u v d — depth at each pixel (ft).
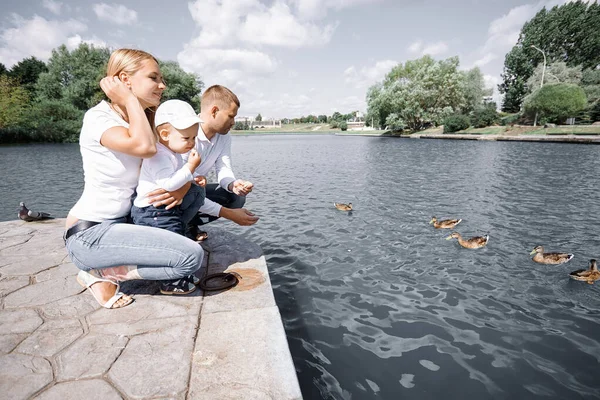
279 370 6.17
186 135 7.51
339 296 14.87
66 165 67.36
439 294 15.08
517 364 10.47
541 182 41.91
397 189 40.37
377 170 57.00
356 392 9.28
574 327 12.53
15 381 5.79
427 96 185.88
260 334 7.18
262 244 21.93
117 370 6.11
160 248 7.52
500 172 50.37
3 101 140.56
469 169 54.49
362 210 30.83
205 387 5.76
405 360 10.62
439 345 11.39
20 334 7.09
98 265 7.70
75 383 5.78
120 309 8.11
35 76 181.98
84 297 8.66
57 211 33.68
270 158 83.82
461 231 24.38
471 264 18.43
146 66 7.21
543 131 119.55
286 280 16.49
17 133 130.41
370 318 13.09
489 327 12.50
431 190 39.24
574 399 9.05
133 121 6.74
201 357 6.47
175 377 5.97
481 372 10.09
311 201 34.96
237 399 5.53
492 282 16.29
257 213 30.40
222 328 7.38
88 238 7.38
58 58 156.87
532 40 208.03
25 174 55.83
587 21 194.29
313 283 16.15
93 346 6.74
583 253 20.04
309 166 65.51
